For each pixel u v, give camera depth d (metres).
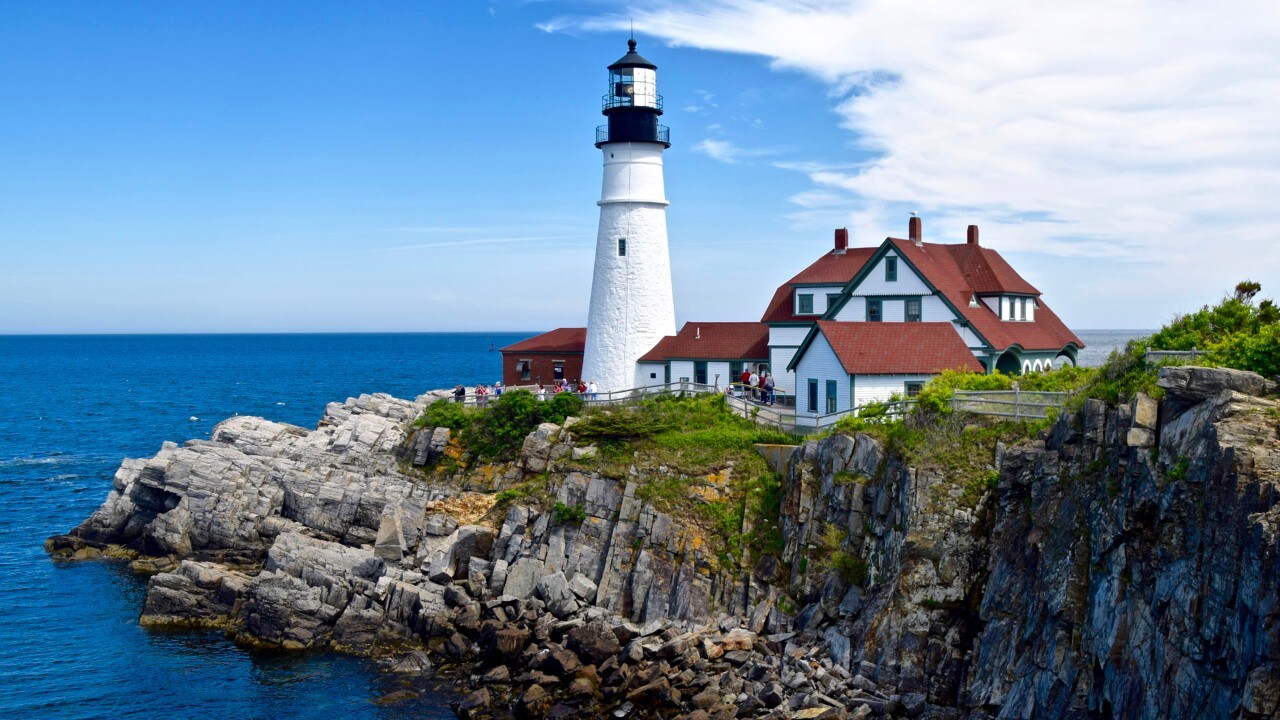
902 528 39.62
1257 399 26.88
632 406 59.72
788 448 49.09
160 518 57.75
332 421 67.81
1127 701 27.36
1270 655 22.19
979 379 44.94
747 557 46.19
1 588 54.56
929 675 36.66
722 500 48.78
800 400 56.31
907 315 61.16
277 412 140.50
